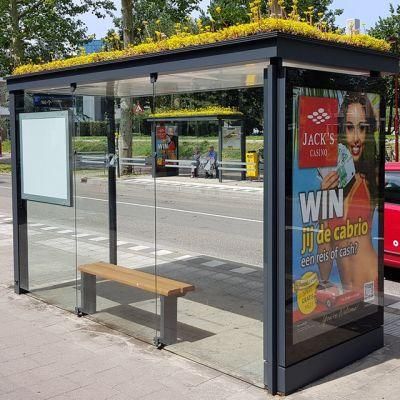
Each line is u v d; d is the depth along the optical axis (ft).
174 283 16.52
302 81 11.85
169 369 13.56
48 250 20.45
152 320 16.42
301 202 12.16
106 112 20.13
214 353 14.47
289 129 11.68
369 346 14.37
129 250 26.04
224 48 12.22
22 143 19.60
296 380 12.29
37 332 16.28
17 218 20.07
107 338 15.76
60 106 18.88
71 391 12.35
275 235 11.93
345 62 12.52
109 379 12.98
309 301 12.55
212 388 12.46
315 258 12.62
